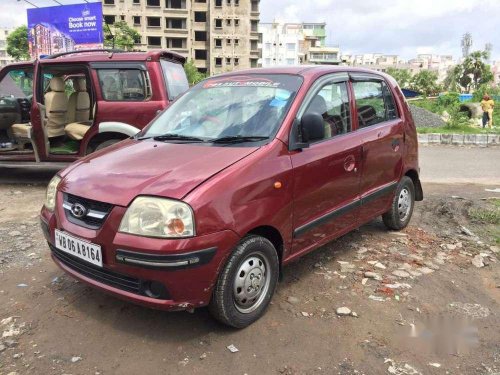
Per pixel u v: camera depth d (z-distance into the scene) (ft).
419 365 9.80
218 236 9.70
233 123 12.47
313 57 330.54
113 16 203.31
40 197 23.21
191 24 218.18
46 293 12.64
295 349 10.23
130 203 9.70
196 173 10.18
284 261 11.82
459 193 25.61
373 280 13.61
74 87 26.63
